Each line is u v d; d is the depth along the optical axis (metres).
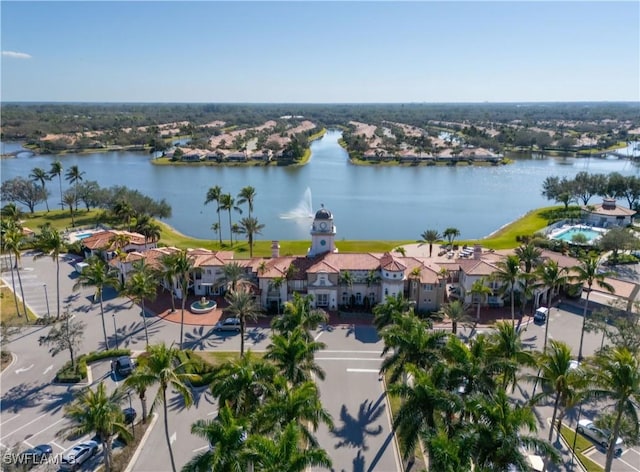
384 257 89.69
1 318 80.88
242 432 37.12
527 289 73.81
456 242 128.62
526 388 62.62
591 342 73.75
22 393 60.44
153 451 50.78
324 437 53.47
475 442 36.44
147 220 119.38
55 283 97.56
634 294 86.12
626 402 41.47
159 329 78.56
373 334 76.94
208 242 129.62
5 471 42.16
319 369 51.91
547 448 36.44
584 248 116.12
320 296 85.31
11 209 131.75
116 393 45.72
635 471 48.44
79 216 153.00
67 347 65.56
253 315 67.69
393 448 51.94
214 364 66.81
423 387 41.16
